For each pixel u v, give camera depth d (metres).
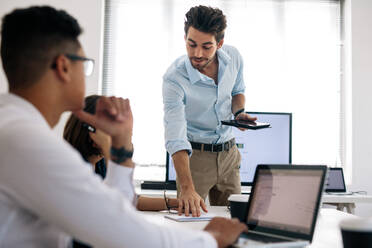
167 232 0.79
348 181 4.10
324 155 4.17
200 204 1.80
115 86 4.07
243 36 4.19
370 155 4.08
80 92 0.90
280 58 4.21
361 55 4.17
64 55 0.86
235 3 4.20
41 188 0.70
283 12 4.26
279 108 4.16
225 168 2.31
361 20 4.20
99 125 1.08
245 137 3.34
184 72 2.20
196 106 2.26
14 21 0.84
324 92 4.23
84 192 0.73
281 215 1.09
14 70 0.84
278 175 1.16
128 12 4.14
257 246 0.92
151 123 4.04
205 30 2.05
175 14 4.16
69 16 0.89
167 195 3.03
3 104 0.81
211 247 0.85
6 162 0.71
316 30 4.29
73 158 0.74
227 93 2.29
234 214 1.50
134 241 0.75
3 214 0.74
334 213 1.88
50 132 0.77
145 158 3.99
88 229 0.73
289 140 3.38
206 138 2.27
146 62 4.11
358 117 4.11
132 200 1.10
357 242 0.80
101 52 3.97
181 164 2.01
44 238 0.80
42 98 0.86
